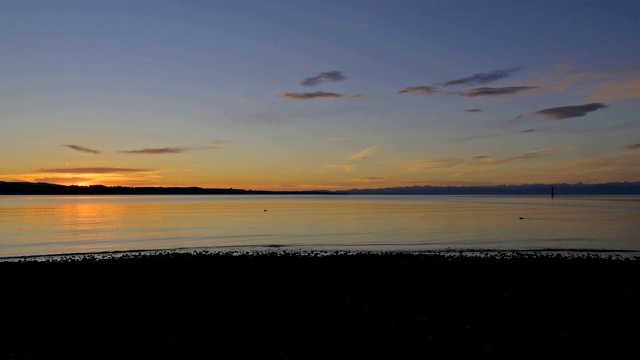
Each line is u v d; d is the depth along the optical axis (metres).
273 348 12.82
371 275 22.50
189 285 20.39
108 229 57.94
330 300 17.70
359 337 13.62
